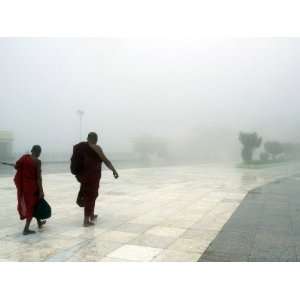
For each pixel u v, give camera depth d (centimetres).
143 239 612
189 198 1087
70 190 1250
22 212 634
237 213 846
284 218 793
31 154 654
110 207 920
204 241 603
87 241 596
